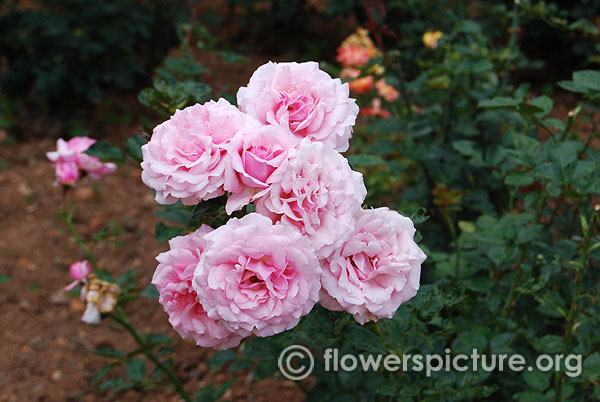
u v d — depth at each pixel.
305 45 2.94
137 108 2.47
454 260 1.12
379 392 0.93
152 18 2.38
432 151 1.28
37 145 2.26
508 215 1.09
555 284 1.09
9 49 2.33
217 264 0.71
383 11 1.20
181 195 0.73
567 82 1.00
